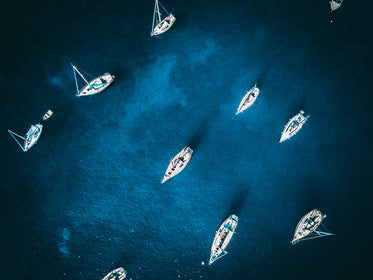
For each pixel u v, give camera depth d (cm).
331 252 4522
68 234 4666
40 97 5553
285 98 5622
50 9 6544
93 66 5903
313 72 5888
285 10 6700
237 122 5459
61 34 6228
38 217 4744
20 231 4631
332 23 6506
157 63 5994
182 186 5072
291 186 4991
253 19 6544
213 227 4812
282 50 6138
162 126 5475
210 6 6719
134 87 5750
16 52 5966
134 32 6338
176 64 5984
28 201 4828
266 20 6531
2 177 4938
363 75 5888
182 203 4969
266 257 4569
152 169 5181
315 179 5012
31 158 5134
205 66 5966
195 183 5088
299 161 5150
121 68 5919
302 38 6300
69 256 4525
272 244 4638
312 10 6700
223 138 5366
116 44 6172
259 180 5062
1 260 4453
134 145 5344
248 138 5353
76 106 5550
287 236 4675
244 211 4869
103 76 5731
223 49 6159
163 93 5716
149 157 5262
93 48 6100
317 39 6288
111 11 6594
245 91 5678
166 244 4681
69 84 5669
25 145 5159
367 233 4606
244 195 4981
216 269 4506
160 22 6306
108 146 5322
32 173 5028
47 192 4919
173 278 4456
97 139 5356
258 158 5203
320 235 4584
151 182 5091
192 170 5159
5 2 6575
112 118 5516
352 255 4484
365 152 5181
